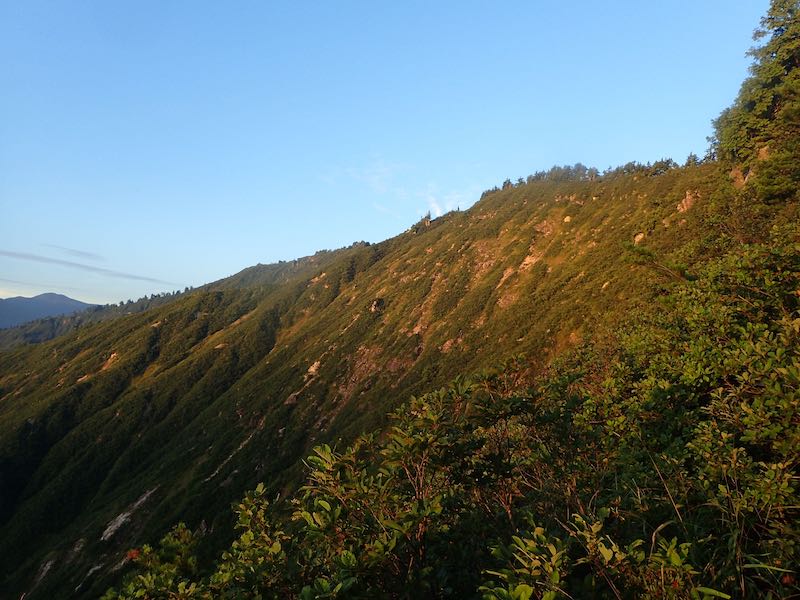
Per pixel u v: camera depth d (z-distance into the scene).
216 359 109.56
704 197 42.53
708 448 3.90
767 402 3.89
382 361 77.75
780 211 18.62
